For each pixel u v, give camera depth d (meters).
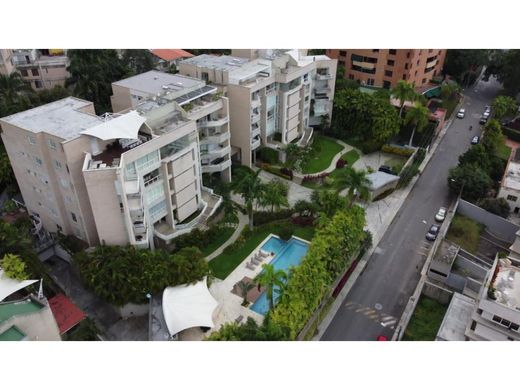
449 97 100.31
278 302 44.69
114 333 45.91
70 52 79.31
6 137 50.00
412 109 77.44
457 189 66.75
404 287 52.22
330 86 81.38
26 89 75.25
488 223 61.72
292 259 55.38
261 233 59.22
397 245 58.69
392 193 69.44
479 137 84.62
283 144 74.94
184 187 55.50
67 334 43.88
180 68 71.62
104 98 81.38
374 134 79.06
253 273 52.88
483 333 39.38
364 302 50.22
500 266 41.31
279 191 59.94
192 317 44.03
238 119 68.81
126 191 46.19
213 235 56.88
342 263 50.31
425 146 81.56
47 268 51.81
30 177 51.44
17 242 47.28
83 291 50.22
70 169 45.59
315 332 46.44
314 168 74.31
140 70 95.81
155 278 46.12
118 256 47.00
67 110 51.44
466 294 50.09
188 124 53.06
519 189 61.81
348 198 59.59
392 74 101.38
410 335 45.81
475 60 103.56
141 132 51.00
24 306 38.09
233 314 47.66
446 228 59.56
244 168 71.56
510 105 87.94
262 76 70.06
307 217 61.50
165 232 55.44
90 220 49.78
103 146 47.97
